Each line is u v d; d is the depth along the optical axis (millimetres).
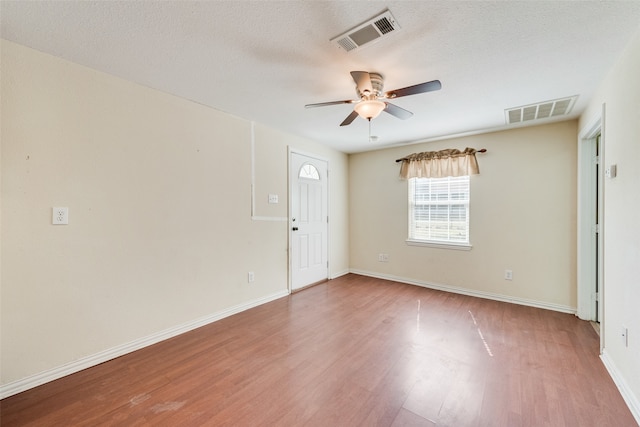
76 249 2068
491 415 1627
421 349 2385
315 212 4391
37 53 1882
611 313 2057
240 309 3246
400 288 4191
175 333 2646
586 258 3018
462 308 3361
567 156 3244
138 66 2104
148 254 2471
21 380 1837
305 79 2305
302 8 1481
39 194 1901
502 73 2158
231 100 2750
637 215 1658
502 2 1428
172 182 2633
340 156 4938
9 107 1782
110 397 1791
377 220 4809
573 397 1772
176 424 1571
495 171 3680
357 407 1698
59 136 1980
